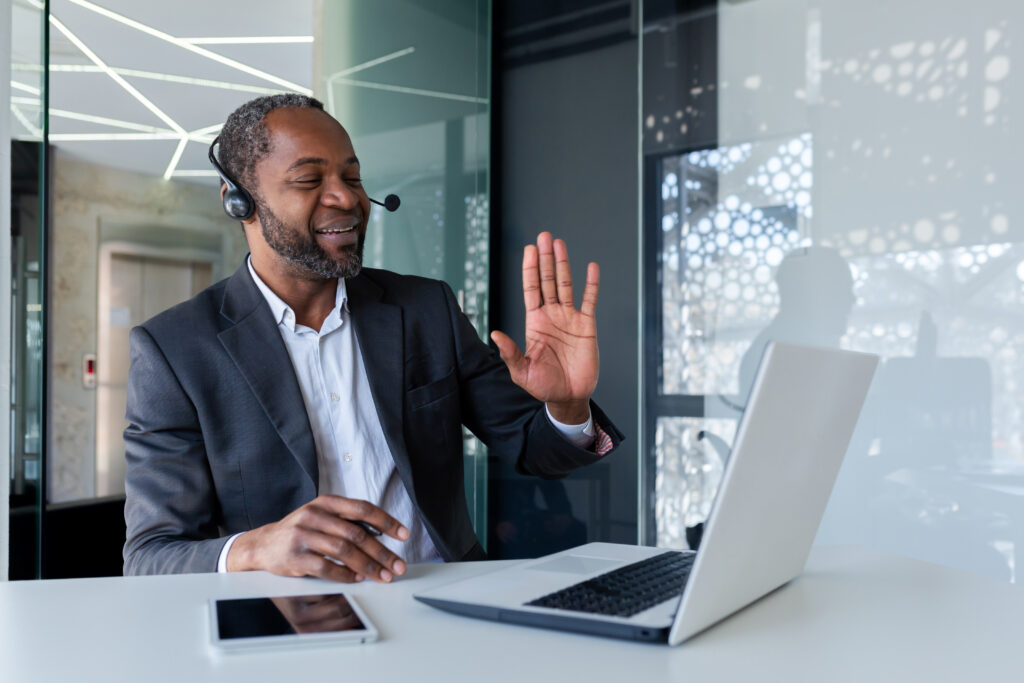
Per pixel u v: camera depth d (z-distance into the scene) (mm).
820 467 831
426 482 1390
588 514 2971
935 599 836
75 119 4852
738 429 654
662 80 2795
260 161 1301
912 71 2367
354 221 1329
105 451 6809
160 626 717
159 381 1278
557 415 1241
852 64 2467
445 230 3080
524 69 3252
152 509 1204
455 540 1412
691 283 2738
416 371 1428
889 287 2395
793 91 2566
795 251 2555
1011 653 658
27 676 593
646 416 2795
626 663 623
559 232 3139
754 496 692
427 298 1512
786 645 674
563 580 833
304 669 605
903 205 2377
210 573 921
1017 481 2191
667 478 2750
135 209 6641
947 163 2311
